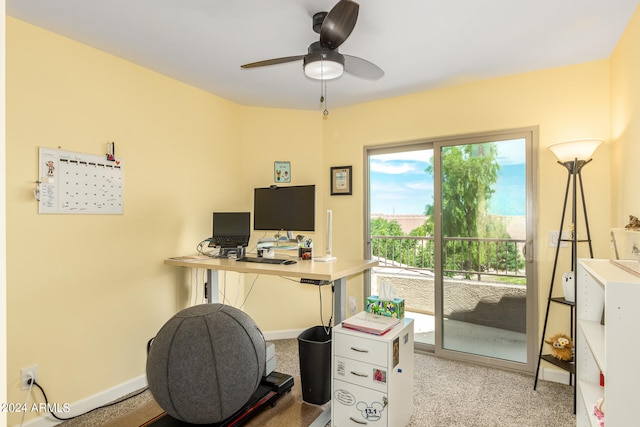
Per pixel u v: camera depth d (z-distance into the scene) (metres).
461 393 2.49
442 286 3.20
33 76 2.08
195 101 3.12
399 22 2.05
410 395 2.16
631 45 2.03
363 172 3.51
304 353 2.34
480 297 3.04
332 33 1.73
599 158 2.54
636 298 1.27
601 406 1.55
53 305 2.16
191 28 2.14
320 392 2.32
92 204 2.36
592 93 2.57
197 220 3.14
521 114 2.80
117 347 2.50
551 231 2.70
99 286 2.40
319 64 1.97
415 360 3.10
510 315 2.92
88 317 2.33
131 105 2.61
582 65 2.60
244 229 3.06
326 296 3.66
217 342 1.71
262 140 3.64
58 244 2.19
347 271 2.28
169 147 2.89
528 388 2.57
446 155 3.18
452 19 2.02
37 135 2.09
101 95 2.42
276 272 2.30
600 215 2.53
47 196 2.13
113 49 2.40
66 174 2.22
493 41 2.28
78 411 2.26
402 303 2.21
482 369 2.90
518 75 2.81
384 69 2.71
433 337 3.29
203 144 3.20
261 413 2.25
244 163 3.61
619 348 1.29
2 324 0.53
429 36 2.22
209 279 2.86
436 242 3.20
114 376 2.47
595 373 1.92
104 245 2.43
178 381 1.65
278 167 3.65
